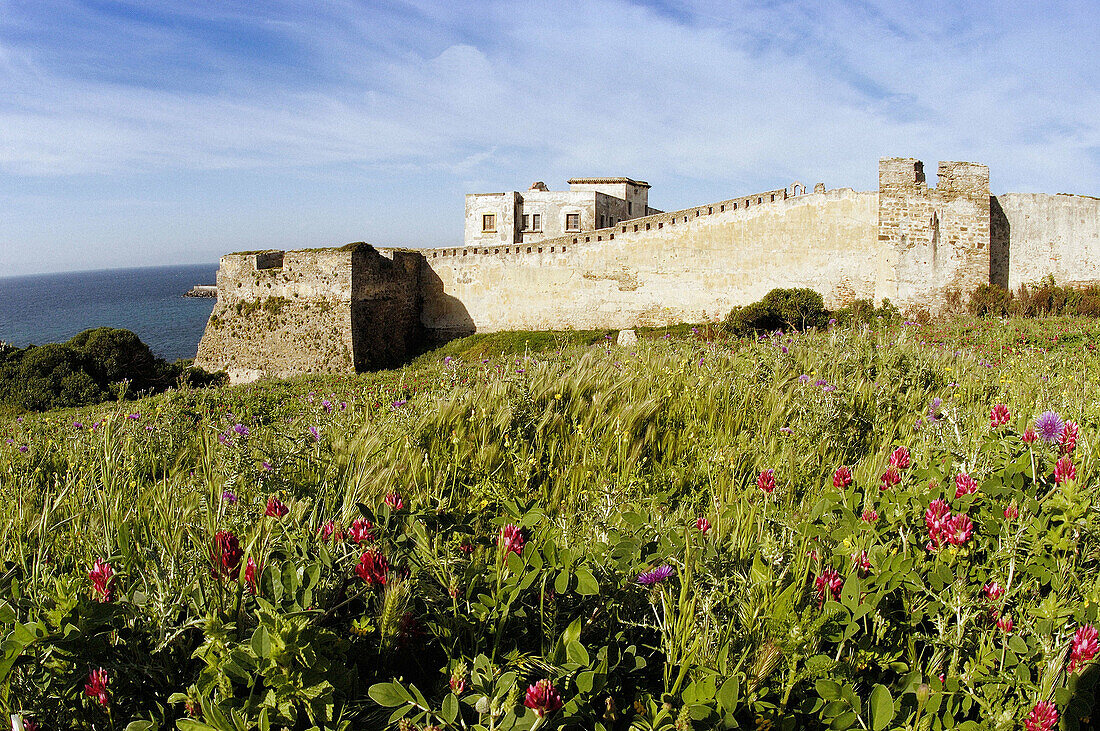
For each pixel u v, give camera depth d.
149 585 3.01
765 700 2.63
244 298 38.59
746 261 35.44
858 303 31.55
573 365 8.63
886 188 32.25
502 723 2.29
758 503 3.88
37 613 2.71
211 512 3.78
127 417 8.43
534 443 5.70
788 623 2.70
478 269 42.00
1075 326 18.59
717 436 5.66
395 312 40.62
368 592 2.96
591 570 3.14
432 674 2.88
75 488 4.77
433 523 3.77
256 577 2.89
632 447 5.63
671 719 2.49
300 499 4.06
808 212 33.97
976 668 2.70
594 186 52.91
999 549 3.23
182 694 2.44
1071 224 32.06
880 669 2.90
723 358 9.16
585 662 2.63
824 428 5.37
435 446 5.50
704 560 3.11
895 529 3.56
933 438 5.03
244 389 15.11
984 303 29.73
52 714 2.46
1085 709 2.53
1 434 11.26
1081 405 5.69
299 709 2.45
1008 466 3.97
